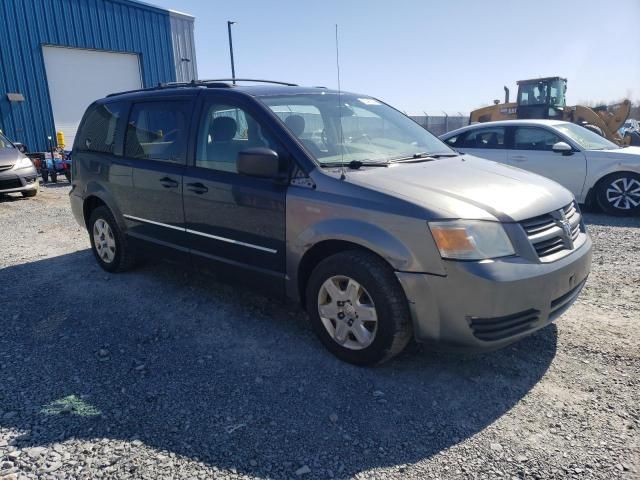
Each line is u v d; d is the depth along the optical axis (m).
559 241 3.12
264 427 2.67
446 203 2.90
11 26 15.52
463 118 30.55
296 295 3.50
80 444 2.55
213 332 3.81
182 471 2.35
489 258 2.79
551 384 3.02
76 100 17.41
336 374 3.18
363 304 3.15
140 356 3.47
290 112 3.77
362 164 3.45
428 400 2.89
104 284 4.90
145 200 4.50
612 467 2.32
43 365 3.36
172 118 4.30
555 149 7.99
